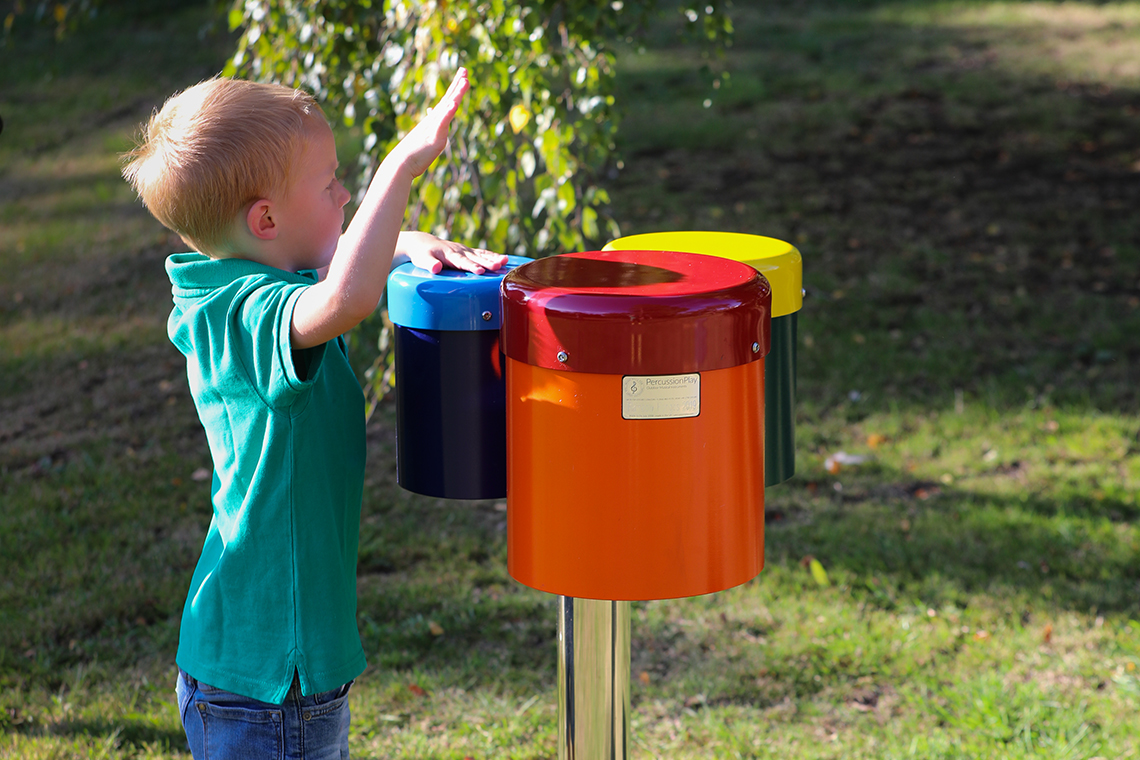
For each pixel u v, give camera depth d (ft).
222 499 5.24
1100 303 19.62
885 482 14.10
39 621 11.07
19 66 40.19
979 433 15.29
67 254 23.90
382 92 11.00
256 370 4.85
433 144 4.61
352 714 9.76
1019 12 43.86
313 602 5.16
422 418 5.78
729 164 28.25
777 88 34.86
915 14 44.42
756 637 10.91
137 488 14.16
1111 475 14.03
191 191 4.99
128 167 5.35
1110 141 28.96
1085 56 36.96
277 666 5.13
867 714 9.68
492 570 12.28
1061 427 15.34
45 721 9.51
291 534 5.10
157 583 11.83
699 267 5.26
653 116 32.55
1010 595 11.41
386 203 4.58
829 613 11.16
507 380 5.10
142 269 22.88
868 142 29.68
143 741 9.29
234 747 5.22
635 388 4.70
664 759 9.10
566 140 10.53
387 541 12.91
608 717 5.52
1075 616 11.00
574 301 4.69
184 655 5.35
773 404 6.18
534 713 9.76
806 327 18.97
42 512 13.46
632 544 4.88
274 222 5.11
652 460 4.79
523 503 5.07
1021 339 18.34
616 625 5.45
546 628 11.16
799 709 9.77
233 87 5.12
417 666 10.45
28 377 17.89
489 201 11.25
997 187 26.11
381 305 12.25
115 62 40.37
